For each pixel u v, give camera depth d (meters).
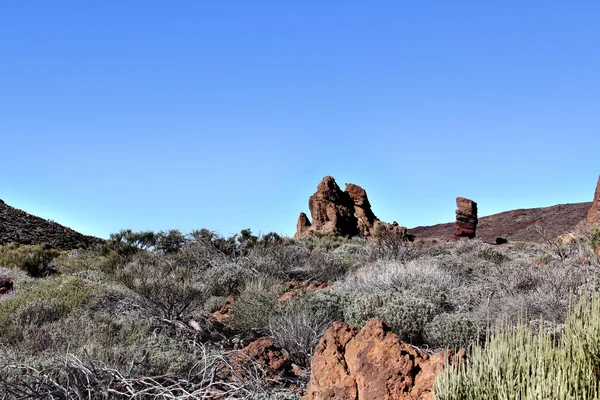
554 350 4.12
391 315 9.19
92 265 19.22
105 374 6.46
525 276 11.62
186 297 10.63
